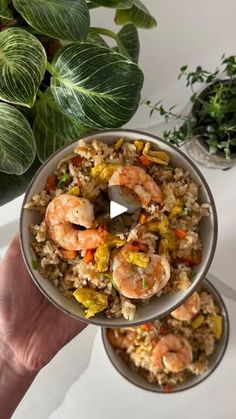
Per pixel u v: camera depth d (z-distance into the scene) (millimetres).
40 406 441
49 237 306
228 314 437
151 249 305
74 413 442
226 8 430
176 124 421
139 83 316
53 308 390
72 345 439
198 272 308
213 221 308
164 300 308
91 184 309
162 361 410
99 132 307
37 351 382
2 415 386
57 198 297
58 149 326
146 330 417
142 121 423
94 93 316
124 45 385
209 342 422
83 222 294
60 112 352
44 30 307
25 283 378
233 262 432
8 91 305
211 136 378
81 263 306
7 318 374
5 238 430
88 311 299
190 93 426
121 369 413
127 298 306
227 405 440
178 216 313
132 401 443
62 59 320
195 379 419
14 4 313
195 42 430
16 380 388
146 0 430
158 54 429
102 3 343
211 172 428
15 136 333
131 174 294
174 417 441
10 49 315
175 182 315
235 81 384
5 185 360
